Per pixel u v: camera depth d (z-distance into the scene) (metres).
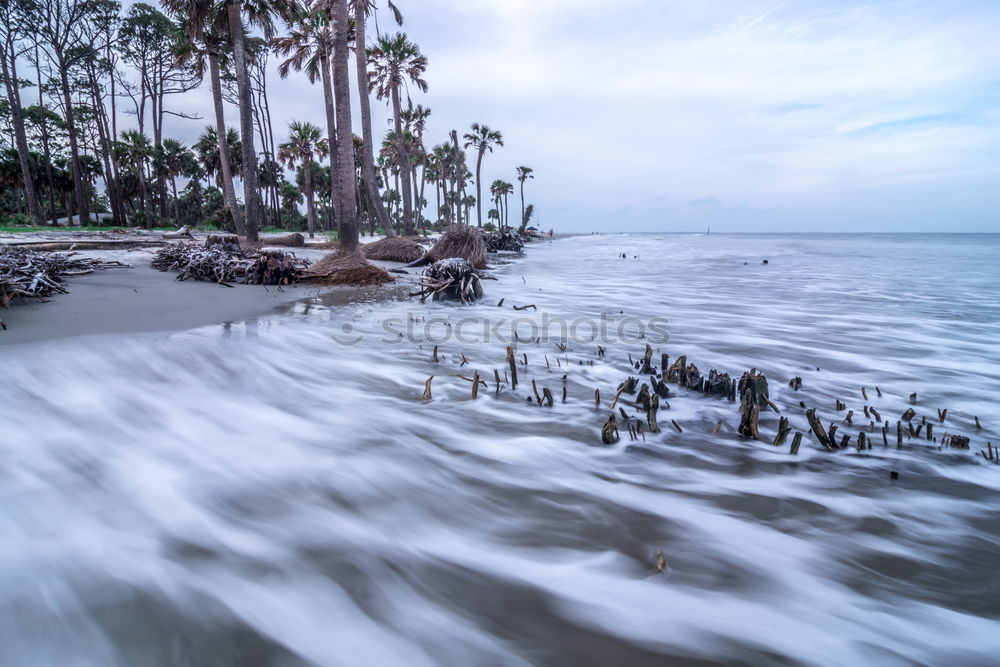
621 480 3.20
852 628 2.03
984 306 11.30
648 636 1.97
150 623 1.93
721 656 1.88
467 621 2.04
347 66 12.66
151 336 6.02
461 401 4.59
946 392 5.20
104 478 2.98
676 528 2.68
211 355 5.54
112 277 10.14
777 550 2.49
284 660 1.83
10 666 1.74
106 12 33.75
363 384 5.04
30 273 7.75
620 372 5.58
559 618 2.06
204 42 23.47
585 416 4.23
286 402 4.45
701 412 4.33
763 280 17.25
